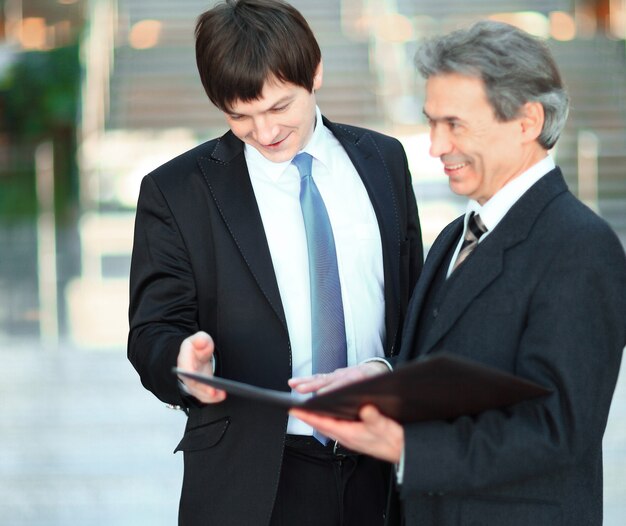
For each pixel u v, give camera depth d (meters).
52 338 8.91
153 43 15.55
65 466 5.90
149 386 2.84
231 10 2.73
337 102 14.30
